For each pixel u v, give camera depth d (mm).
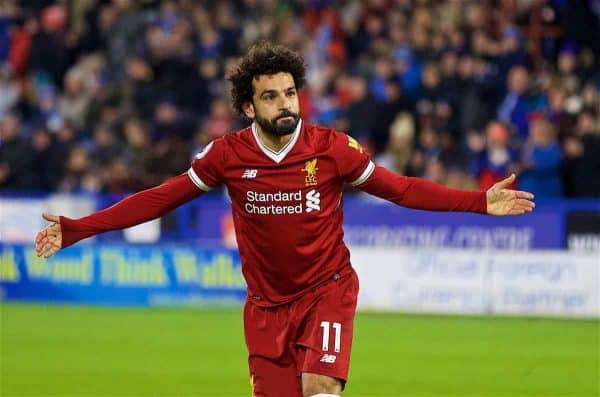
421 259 42344
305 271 18141
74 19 58188
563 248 41906
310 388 17469
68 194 48062
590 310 41125
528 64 49094
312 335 17859
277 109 17516
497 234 42406
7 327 38562
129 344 35000
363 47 52719
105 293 45094
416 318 41312
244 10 54844
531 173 43531
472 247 42656
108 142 48781
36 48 55656
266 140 17938
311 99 49938
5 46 56969
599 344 35219
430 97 47594
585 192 43625
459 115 47406
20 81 55906
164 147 45844
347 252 18547
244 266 18531
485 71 48312
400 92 47844
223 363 31703
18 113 53938
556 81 46625
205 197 48438
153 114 50500
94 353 33312
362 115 47656
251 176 17969
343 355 17688
